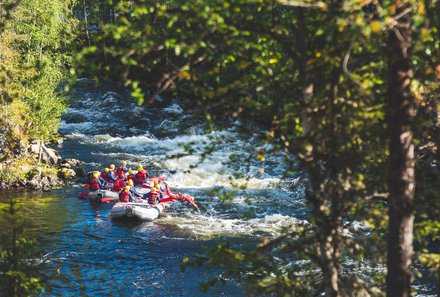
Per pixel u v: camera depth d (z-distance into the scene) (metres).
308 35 19.17
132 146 99.88
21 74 79.69
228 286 44.72
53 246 53.44
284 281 20.14
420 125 18.45
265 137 20.06
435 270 19.19
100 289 44.12
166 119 115.31
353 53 19.70
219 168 85.00
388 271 17.16
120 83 18.88
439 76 18.61
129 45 18.56
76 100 119.69
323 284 20.30
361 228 39.44
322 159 19.42
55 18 86.69
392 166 16.83
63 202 69.50
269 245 20.19
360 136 19.44
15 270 24.92
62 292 42.97
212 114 20.31
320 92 18.88
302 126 19.50
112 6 20.61
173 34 18.31
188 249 53.91
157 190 68.12
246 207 67.50
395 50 16.14
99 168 85.00
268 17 19.62
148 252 52.94
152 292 43.88
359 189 19.31
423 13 14.98
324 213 19.12
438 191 19.45
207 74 18.75
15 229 25.67
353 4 14.35
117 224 61.69
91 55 18.38
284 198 70.81
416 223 19.25
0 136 76.94
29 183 75.50
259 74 19.69
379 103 19.03
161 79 18.08
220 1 16.22
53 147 96.56
